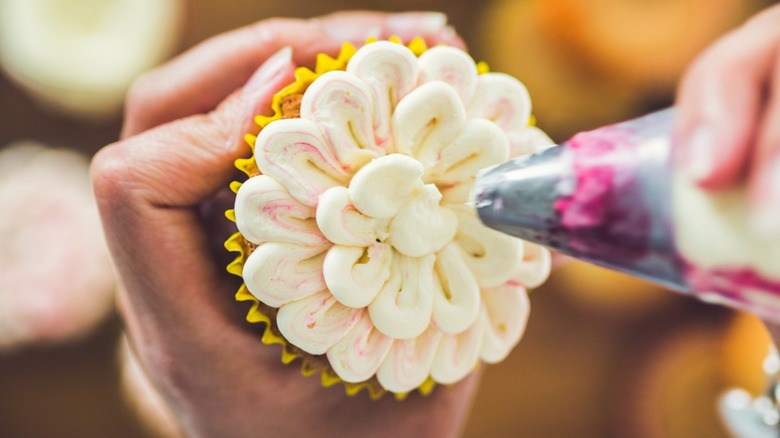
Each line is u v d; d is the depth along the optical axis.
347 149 0.25
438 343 0.26
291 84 0.27
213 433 0.30
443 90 0.25
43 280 0.45
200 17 0.48
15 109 0.48
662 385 0.48
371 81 0.25
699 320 0.48
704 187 0.21
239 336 0.28
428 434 0.30
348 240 0.25
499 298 0.27
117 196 0.27
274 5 0.48
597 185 0.22
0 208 0.45
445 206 0.26
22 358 0.47
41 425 0.47
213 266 0.28
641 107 0.47
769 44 0.20
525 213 0.23
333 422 0.30
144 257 0.27
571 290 0.49
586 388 0.49
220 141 0.27
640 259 0.22
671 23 0.45
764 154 0.20
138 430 0.48
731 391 0.42
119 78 0.47
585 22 0.45
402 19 0.31
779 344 0.27
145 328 0.28
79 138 0.48
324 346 0.26
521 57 0.47
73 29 0.47
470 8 0.48
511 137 0.27
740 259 0.21
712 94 0.21
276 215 0.25
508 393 0.49
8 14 0.47
